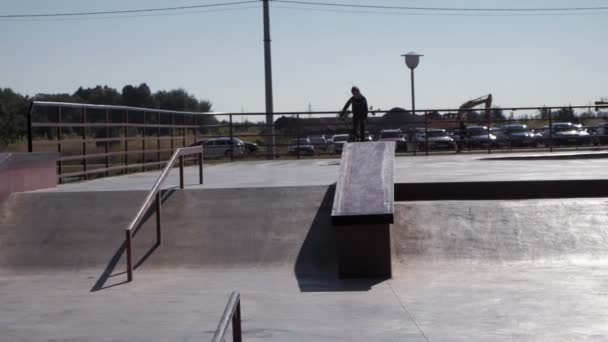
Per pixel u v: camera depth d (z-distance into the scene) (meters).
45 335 7.18
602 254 10.45
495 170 17.05
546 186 12.98
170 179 16.91
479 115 43.78
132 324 7.53
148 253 10.98
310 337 6.91
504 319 7.41
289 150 35.94
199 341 6.78
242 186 13.64
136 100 78.81
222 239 11.26
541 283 9.06
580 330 6.93
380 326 7.28
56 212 12.33
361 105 21.12
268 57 29.72
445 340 6.71
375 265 9.80
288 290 9.12
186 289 9.29
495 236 11.04
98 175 18.95
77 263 10.81
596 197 12.85
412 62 34.31
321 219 11.70
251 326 7.36
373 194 10.45
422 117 34.62
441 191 13.11
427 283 9.30
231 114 25.61
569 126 32.88
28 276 10.40
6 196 12.77
